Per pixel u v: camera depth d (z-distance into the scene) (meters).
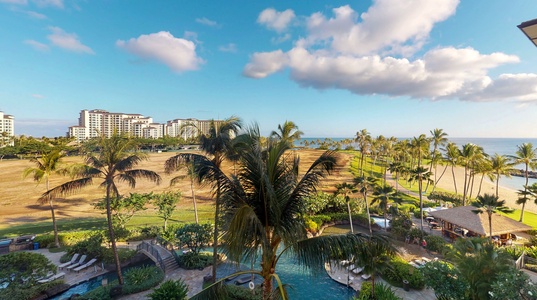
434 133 63.28
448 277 15.02
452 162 54.66
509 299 10.22
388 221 36.22
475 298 13.98
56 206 44.69
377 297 16.23
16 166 92.19
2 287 18.08
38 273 18.38
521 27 4.82
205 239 23.83
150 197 34.53
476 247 14.76
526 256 21.61
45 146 111.94
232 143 15.09
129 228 31.42
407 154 89.50
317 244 7.70
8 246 25.70
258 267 22.09
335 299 18.11
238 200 8.57
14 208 43.31
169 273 21.53
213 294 7.57
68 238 27.80
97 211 41.22
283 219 8.17
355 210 38.75
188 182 67.75
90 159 19.67
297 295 18.56
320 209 37.50
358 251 7.79
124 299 17.70
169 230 29.53
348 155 128.25
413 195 56.72
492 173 45.19
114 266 22.80
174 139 175.75
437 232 33.72
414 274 19.48
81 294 18.73
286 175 8.79
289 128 29.89
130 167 19.89
